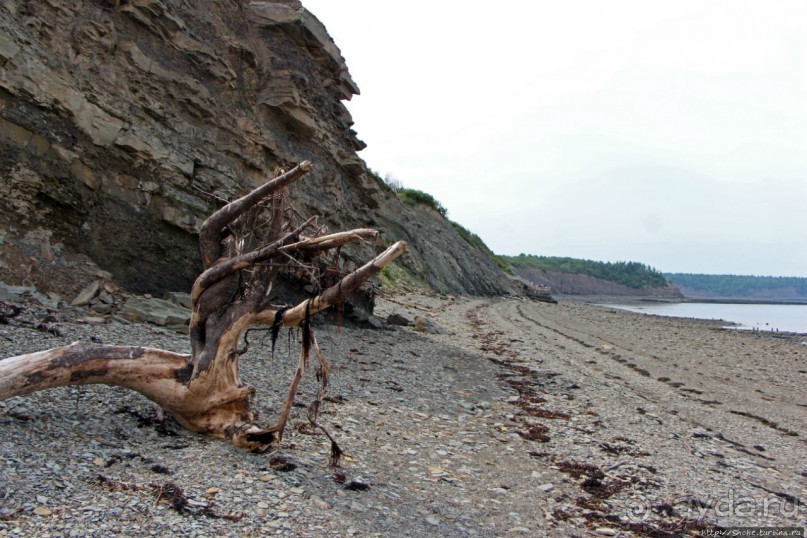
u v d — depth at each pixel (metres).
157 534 4.90
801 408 16.80
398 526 6.11
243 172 19.39
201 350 7.47
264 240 8.18
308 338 7.75
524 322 41.59
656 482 8.82
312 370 13.69
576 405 14.09
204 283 7.50
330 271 7.91
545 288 100.19
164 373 7.23
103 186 14.95
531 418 12.39
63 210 14.03
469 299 61.69
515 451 9.84
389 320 27.64
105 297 14.16
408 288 49.00
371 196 30.62
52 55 14.05
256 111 21.09
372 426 9.98
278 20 22.89
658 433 12.01
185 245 16.70
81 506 5.09
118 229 15.21
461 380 15.98
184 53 17.83
